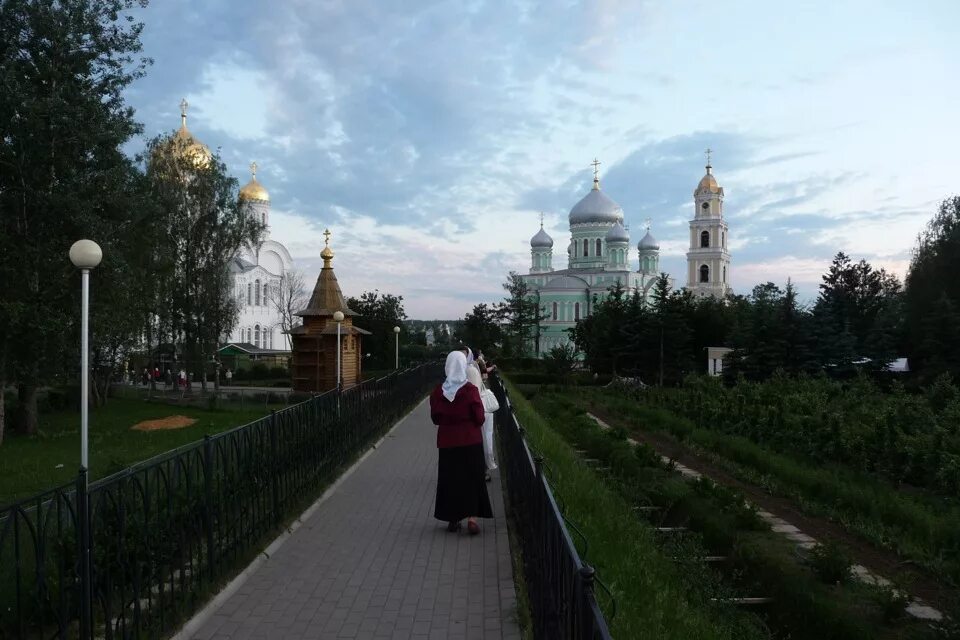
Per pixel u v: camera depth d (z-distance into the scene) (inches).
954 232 1494.8
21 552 149.9
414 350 2069.4
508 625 197.6
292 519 301.1
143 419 858.8
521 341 2182.6
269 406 973.8
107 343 893.8
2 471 505.4
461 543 274.4
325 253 1050.1
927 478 441.7
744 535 339.3
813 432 542.3
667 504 394.3
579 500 287.0
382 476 410.0
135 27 724.7
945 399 708.7
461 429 285.0
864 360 1364.4
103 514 165.2
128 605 173.8
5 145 646.5
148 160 1298.0
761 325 1344.7
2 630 147.4
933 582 296.4
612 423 828.6
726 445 585.9
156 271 956.0
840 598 261.6
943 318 1194.0
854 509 395.2
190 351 1386.6
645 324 1464.1
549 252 3154.5
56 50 676.1
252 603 213.5
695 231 2829.7
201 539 212.5
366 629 194.7
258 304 2503.7
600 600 174.4
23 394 735.1
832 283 1608.0
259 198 2512.3
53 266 671.8
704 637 189.2
